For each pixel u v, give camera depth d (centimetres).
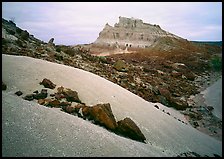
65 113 1850
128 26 16312
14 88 2241
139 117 2434
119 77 4341
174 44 11469
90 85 2648
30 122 1491
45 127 1502
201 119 3716
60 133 1501
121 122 2056
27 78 2444
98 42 15412
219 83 6266
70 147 1412
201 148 2448
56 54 4222
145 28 15938
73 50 5147
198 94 5203
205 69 7894
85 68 4134
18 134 1348
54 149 1344
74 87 2494
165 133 2392
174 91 4991
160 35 15100
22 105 1658
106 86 2816
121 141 1739
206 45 12231
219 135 3206
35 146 1312
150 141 2098
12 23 4950
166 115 2978
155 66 7175
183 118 3606
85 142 1509
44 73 2606
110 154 1498
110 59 5697
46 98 2166
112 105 2423
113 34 15650
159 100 3988
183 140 2441
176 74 6338
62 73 2703
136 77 4831
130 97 2862
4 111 1499
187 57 9062
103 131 1797
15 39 4081
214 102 4656
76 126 1652
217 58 9200
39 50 4134
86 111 2042
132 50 13800
